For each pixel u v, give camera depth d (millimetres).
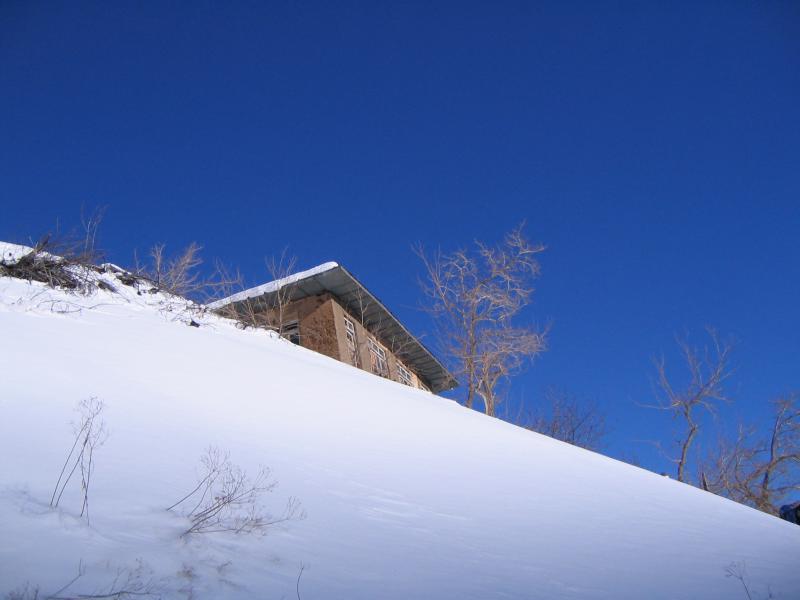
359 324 19250
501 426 10945
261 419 6051
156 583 2617
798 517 11891
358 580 3227
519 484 6383
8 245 9133
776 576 4910
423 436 7527
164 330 9117
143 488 3557
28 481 3197
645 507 6809
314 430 6281
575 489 6812
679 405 21547
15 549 2520
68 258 9578
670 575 4453
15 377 4855
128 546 2854
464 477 6086
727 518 7527
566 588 3799
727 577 4637
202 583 2746
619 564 4496
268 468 4656
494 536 4559
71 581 2426
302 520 3871
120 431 4410
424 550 3932
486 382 21828
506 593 3510
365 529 4039
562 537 4914
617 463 10281
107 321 8328
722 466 21109
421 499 5039
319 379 9367
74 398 4809
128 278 11086
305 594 2914
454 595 3312
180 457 4273
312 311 17875
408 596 3172
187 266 12195
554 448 9641
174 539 3070
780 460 20359
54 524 2818
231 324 12672
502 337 21719
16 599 2180
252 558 3146
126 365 6355
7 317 6793
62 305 8211
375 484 5090
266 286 17391
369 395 9406
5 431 3779
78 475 3465
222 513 3576
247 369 8234
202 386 6535
